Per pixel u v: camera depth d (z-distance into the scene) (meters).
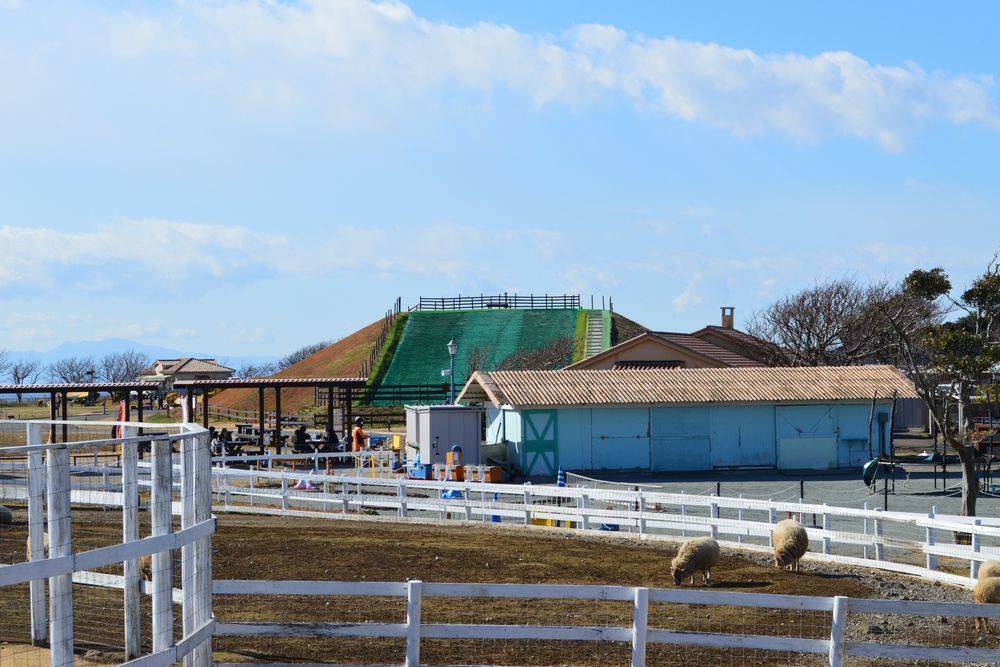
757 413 48.22
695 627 16.09
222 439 47.66
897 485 41.75
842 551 25.19
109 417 74.44
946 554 20.53
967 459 27.84
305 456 40.72
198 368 95.69
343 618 15.94
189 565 11.52
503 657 14.30
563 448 46.78
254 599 17.08
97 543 18.84
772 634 15.79
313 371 110.44
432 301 118.50
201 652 11.71
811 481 43.56
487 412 51.81
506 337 105.81
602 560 21.98
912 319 39.84
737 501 24.42
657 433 47.44
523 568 20.69
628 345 61.59
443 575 19.59
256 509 30.25
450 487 28.94
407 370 99.25
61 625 10.23
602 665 13.99
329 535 24.50
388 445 53.97
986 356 27.94
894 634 16.09
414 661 12.61
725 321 95.00
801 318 76.81
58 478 9.95
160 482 11.23
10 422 13.39
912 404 73.81
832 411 48.59
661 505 30.36
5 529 19.53
